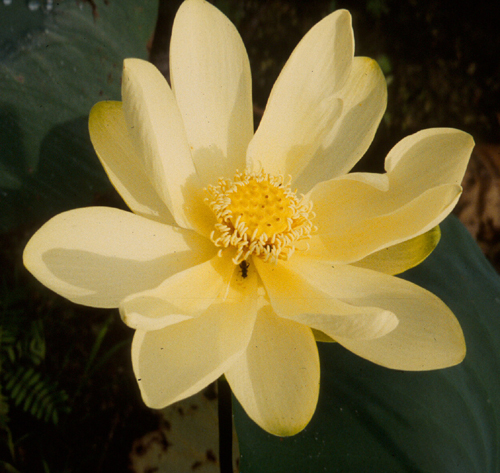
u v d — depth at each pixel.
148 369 0.28
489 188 0.62
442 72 0.67
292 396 0.29
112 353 0.44
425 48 0.67
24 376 0.41
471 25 0.69
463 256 0.41
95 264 0.30
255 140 0.34
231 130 0.35
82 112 0.38
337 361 0.35
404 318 0.30
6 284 0.42
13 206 0.37
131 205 0.32
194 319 0.30
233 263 0.33
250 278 0.32
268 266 0.33
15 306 0.44
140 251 0.31
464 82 0.68
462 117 0.67
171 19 0.56
